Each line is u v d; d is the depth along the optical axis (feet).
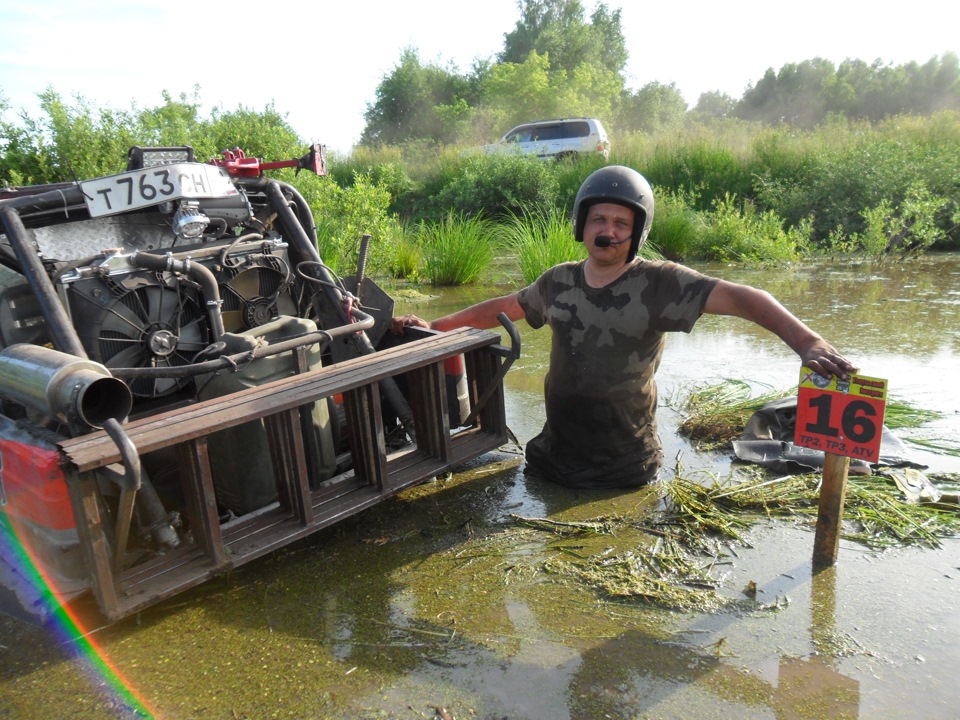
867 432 8.39
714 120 65.46
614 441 11.26
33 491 7.71
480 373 12.08
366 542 10.10
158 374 8.89
